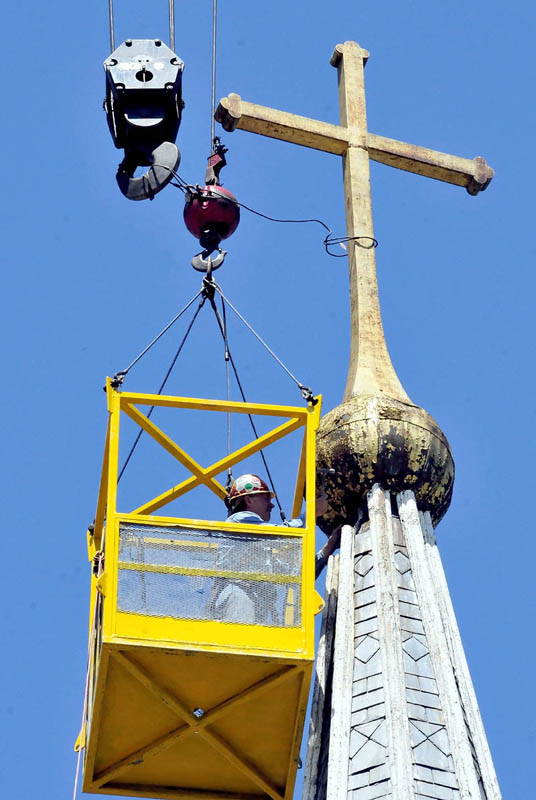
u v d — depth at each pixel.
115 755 37.78
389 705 36.94
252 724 37.25
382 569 38.78
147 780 38.31
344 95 44.91
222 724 37.25
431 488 40.09
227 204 41.66
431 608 38.41
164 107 42.56
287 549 36.50
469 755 36.59
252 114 43.44
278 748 37.59
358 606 38.72
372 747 36.75
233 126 43.53
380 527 39.38
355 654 38.09
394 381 41.16
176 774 38.22
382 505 39.69
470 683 37.84
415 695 37.34
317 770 37.59
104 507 39.41
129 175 42.44
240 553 36.34
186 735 37.31
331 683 38.38
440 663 37.72
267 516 39.00
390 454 39.88
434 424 40.41
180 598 36.00
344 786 36.44
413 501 39.91
